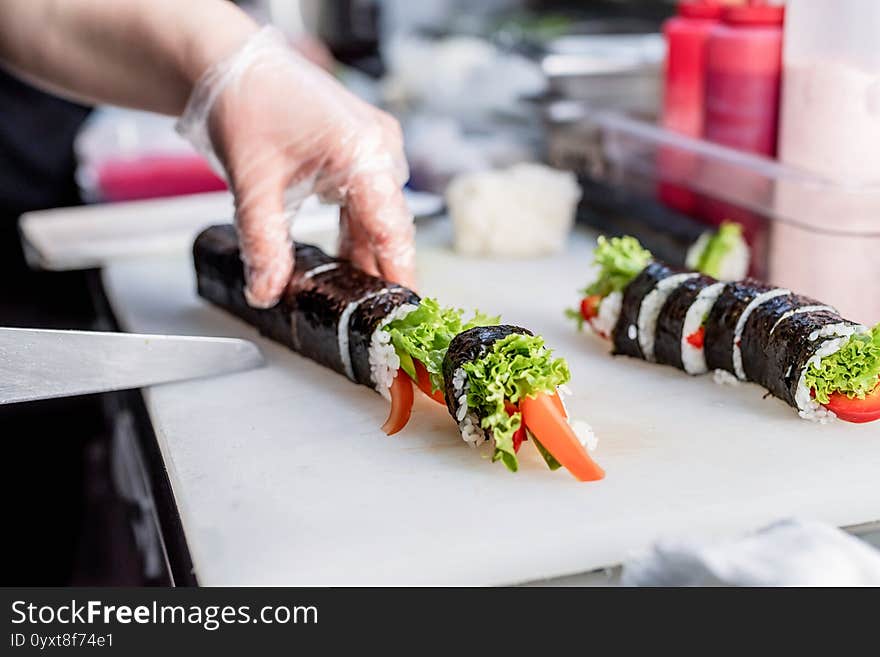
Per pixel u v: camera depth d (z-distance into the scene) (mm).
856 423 712
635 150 1112
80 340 783
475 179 1091
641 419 734
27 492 1145
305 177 844
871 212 858
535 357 659
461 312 743
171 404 788
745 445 698
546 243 1065
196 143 895
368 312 776
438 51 1465
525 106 1317
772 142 975
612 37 1396
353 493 665
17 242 1315
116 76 901
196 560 616
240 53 833
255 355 841
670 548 575
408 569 610
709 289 784
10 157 1328
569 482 665
